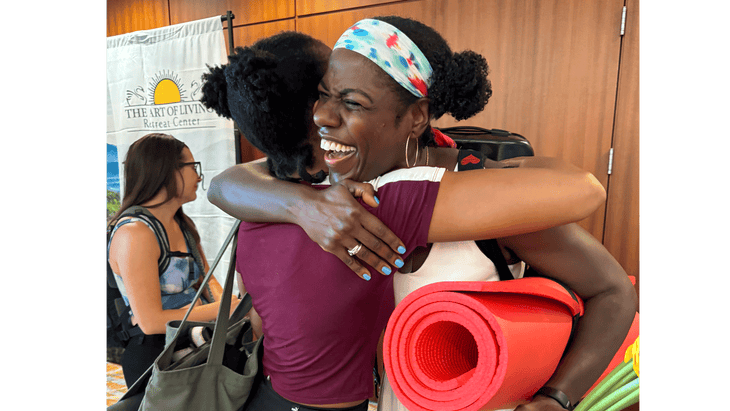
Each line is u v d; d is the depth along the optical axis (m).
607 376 0.81
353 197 0.67
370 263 0.67
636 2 1.13
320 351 0.74
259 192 0.77
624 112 1.17
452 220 0.64
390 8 1.35
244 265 0.81
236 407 0.85
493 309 0.59
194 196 1.79
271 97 0.76
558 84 1.24
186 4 1.77
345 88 0.66
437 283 0.62
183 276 1.70
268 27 1.55
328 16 1.41
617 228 1.16
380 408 0.85
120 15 1.93
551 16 1.23
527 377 0.63
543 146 1.26
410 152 0.75
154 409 0.80
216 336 0.84
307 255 0.71
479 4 1.27
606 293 0.70
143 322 1.59
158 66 1.86
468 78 0.66
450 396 0.62
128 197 1.72
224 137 1.83
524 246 0.69
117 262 1.62
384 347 0.67
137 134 1.93
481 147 1.04
